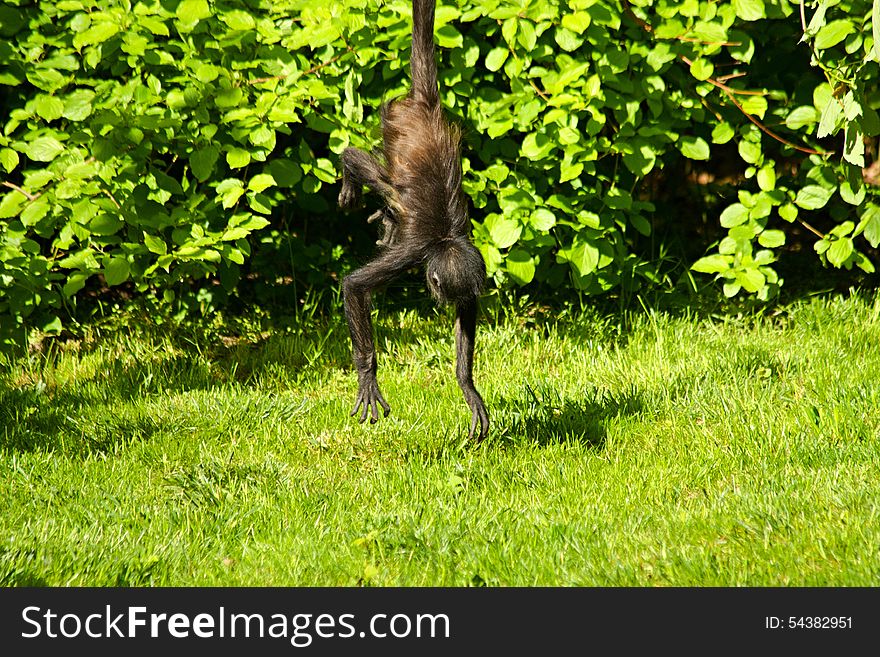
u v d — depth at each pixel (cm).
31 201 1087
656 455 916
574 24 1068
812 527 749
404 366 1171
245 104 1113
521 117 1107
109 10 1093
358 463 939
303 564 738
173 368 1163
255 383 1138
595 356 1170
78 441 969
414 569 729
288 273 1367
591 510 807
